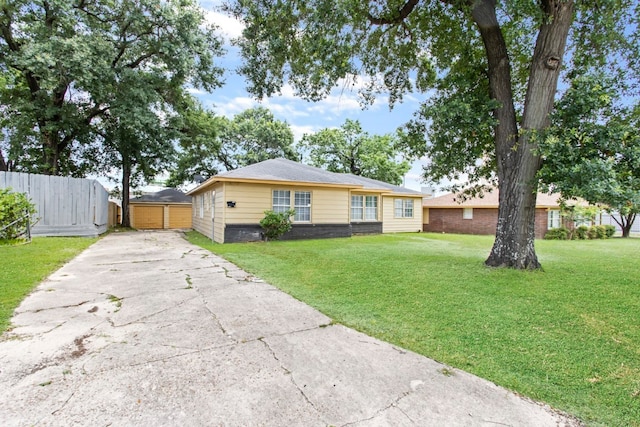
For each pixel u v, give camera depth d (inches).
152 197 964.0
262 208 442.3
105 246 373.4
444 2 259.0
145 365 93.3
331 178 514.0
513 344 113.3
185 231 701.9
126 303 153.6
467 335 120.6
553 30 213.6
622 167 192.9
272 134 985.5
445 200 806.5
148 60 625.6
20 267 216.7
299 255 303.3
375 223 628.7
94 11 539.5
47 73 452.1
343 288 185.8
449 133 255.9
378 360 99.4
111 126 650.2
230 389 81.7
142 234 582.9
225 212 416.8
